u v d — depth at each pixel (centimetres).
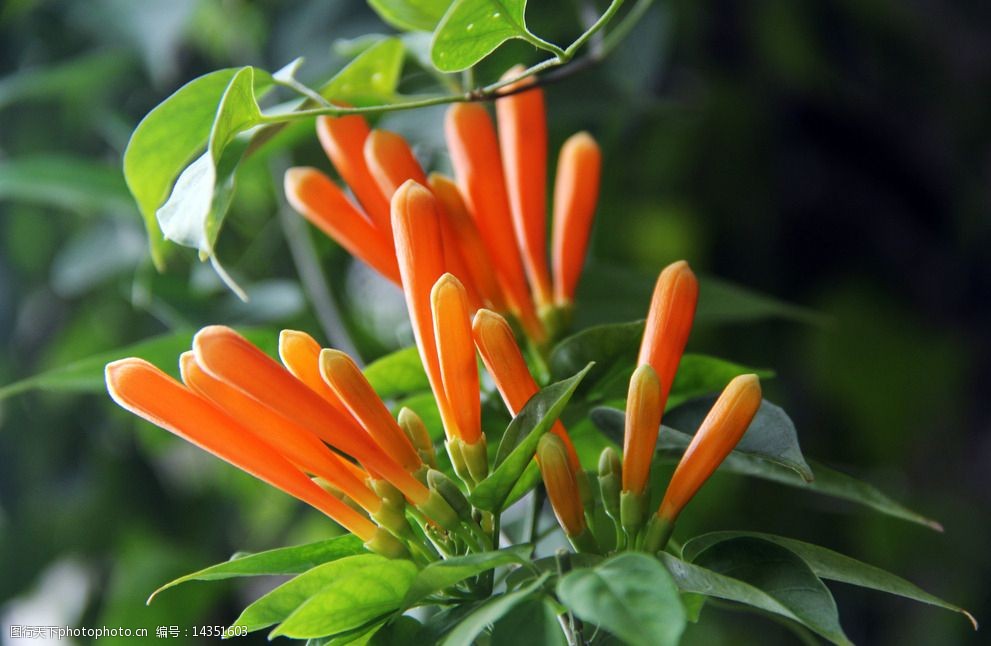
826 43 106
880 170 110
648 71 80
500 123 64
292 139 70
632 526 57
